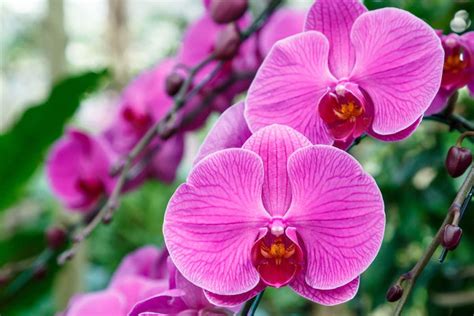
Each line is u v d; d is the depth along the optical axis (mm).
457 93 545
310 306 1771
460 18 647
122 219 2096
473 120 823
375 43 503
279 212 493
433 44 492
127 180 795
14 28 3299
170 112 640
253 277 493
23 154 1026
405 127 500
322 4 511
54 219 1367
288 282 486
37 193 1647
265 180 489
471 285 820
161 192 2096
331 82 512
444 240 467
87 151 820
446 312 816
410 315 970
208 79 644
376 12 500
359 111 506
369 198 479
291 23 711
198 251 486
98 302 626
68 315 625
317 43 506
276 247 490
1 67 3645
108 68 954
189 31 740
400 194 880
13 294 874
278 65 509
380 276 870
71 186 832
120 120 827
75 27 3375
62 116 988
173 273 531
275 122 510
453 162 501
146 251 714
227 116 520
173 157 816
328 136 511
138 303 519
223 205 489
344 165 479
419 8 767
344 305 1179
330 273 489
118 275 709
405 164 898
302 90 512
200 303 517
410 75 497
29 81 3785
